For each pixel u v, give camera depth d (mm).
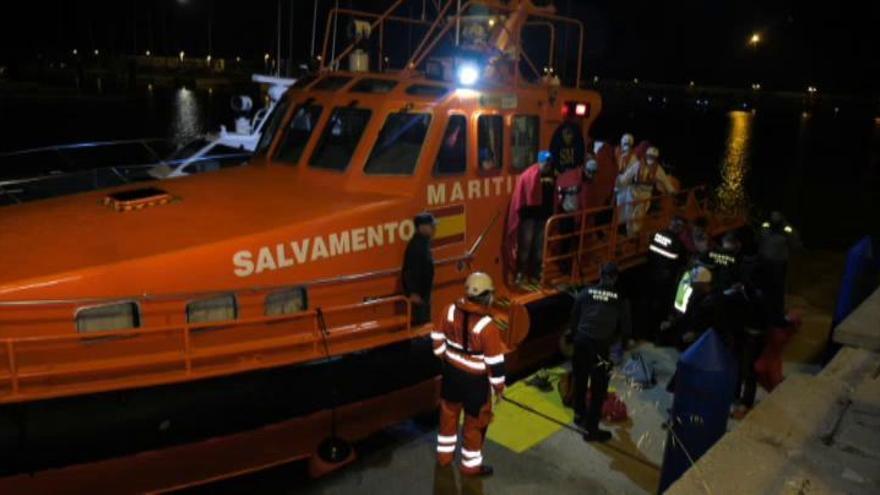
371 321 5199
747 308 5828
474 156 5809
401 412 5227
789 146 39406
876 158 34594
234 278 4520
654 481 5012
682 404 4145
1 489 3836
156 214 4887
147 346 4281
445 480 4949
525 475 5027
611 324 5344
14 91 40500
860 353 3301
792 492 2320
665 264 7422
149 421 4066
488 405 4836
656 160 8172
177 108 35719
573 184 6664
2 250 4254
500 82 6453
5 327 3887
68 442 3871
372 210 5129
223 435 4355
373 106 5531
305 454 4809
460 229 5828
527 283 6516
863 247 6770
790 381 3031
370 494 4785
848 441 2598
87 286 4031
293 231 4734
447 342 4824
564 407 6039
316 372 4648
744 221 10094
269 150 6137
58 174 9055
